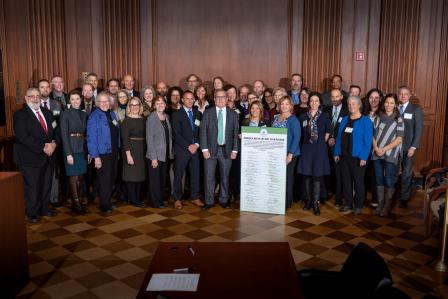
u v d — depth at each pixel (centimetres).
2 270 303
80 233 454
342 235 450
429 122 673
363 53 678
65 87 665
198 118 563
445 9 652
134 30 693
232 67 710
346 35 678
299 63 696
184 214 521
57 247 416
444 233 364
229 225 480
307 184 537
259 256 237
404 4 657
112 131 525
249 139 520
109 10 675
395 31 664
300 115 539
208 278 212
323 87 692
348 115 523
